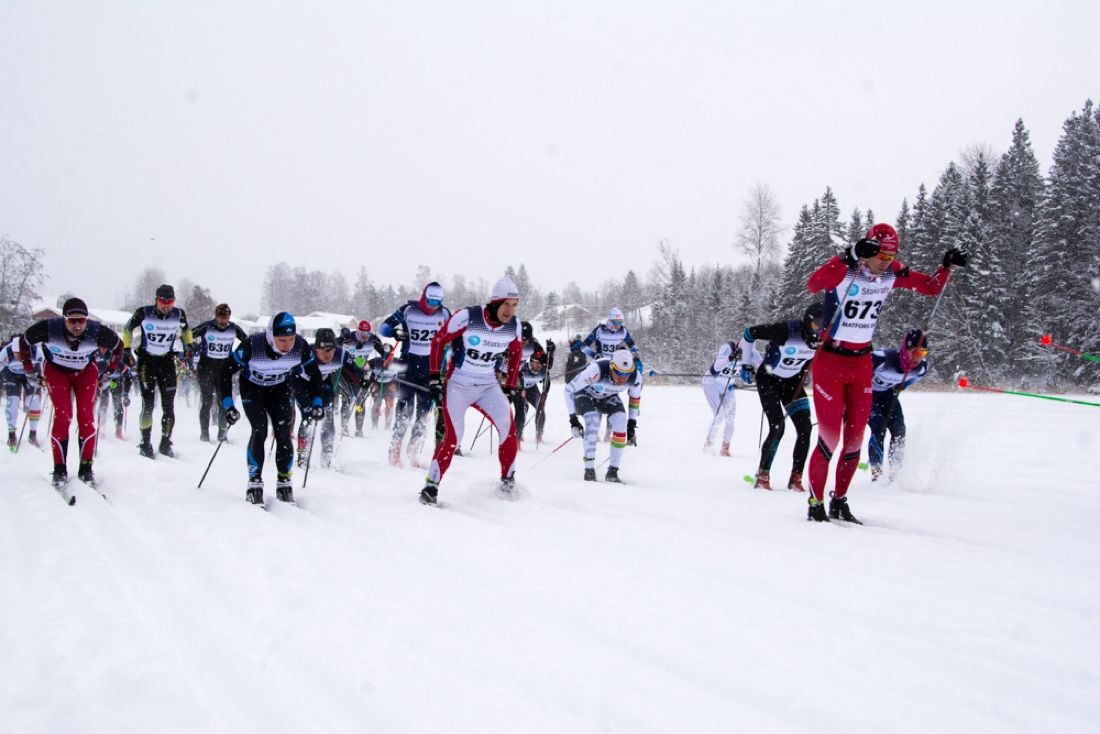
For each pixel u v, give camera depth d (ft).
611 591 10.23
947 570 11.42
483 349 17.37
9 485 18.92
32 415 28.37
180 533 13.58
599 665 7.91
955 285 100.42
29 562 11.85
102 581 10.85
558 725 6.67
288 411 17.81
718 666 7.88
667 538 13.29
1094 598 10.12
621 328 33.91
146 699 7.20
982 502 18.48
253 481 17.07
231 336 30.71
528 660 8.01
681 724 6.69
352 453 27.55
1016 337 100.53
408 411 24.58
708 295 148.77
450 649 8.30
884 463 21.95
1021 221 114.73
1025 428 39.63
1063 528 15.07
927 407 55.36
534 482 21.31
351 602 9.82
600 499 18.24
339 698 7.27
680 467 25.88
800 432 20.58
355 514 15.52
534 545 12.78
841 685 7.43
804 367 20.44
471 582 10.75
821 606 9.82
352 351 36.27
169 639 8.85
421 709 6.95
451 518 15.05
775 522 15.29
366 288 315.58
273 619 9.23
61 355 18.93
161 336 25.29
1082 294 97.09
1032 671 7.82
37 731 6.62
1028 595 10.24
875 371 21.54
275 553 12.21
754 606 9.75
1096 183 99.14
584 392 22.45
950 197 110.73
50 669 7.87
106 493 17.98
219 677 7.80
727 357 29.17
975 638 8.65
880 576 11.07
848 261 15.28
